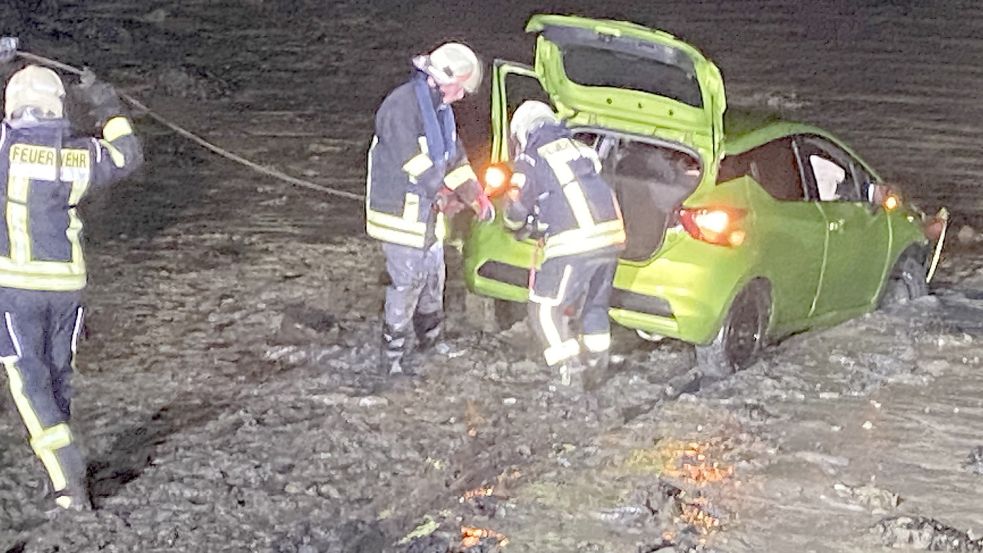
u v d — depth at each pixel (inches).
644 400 306.7
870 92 746.2
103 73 669.9
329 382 308.3
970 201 534.3
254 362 321.7
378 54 779.4
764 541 237.3
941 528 240.5
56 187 230.8
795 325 341.7
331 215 474.0
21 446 271.6
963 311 384.5
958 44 888.3
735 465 270.4
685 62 293.0
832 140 359.6
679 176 316.8
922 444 284.2
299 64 741.9
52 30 732.7
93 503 244.7
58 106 233.9
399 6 912.9
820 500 255.0
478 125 603.2
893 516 249.0
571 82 315.3
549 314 296.0
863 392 314.5
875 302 375.9
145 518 239.6
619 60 304.5
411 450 273.0
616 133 311.7
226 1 871.7
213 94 659.4
